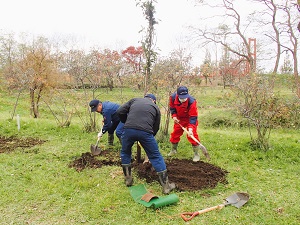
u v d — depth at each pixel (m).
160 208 4.26
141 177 5.32
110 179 5.26
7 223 3.91
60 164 5.98
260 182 5.23
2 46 22.84
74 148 7.02
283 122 11.84
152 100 5.27
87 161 6.11
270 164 6.12
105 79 9.38
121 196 4.61
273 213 4.17
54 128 8.90
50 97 12.25
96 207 4.26
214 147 7.25
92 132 8.45
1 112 17.19
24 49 17.59
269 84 7.76
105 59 8.93
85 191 4.82
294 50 21.56
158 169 4.65
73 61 8.77
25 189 4.84
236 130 12.73
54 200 4.50
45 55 15.86
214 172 5.55
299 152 6.80
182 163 6.06
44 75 14.84
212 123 14.07
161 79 8.03
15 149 6.94
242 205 4.36
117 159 6.26
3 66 19.25
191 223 3.90
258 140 7.14
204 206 4.37
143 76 8.88
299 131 11.40
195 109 5.90
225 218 4.03
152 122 4.73
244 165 6.04
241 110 7.11
